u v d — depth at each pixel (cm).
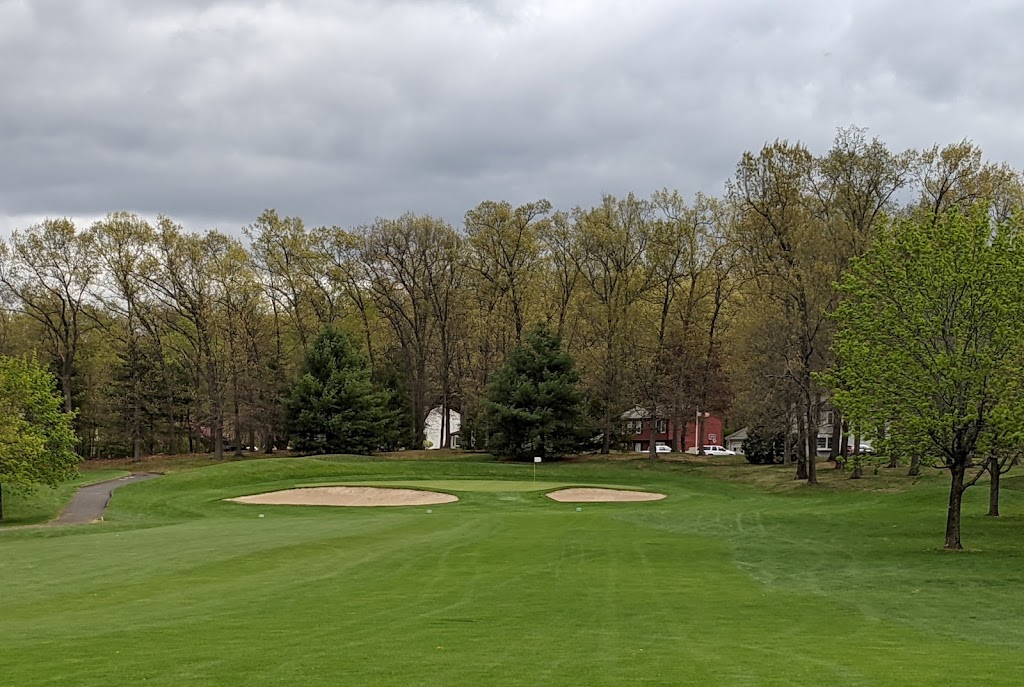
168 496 5250
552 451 6962
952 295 2569
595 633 1435
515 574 2180
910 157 5034
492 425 7044
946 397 2553
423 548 2689
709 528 3312
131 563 2436
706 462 6881
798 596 1867
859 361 2672
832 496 4725
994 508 3469
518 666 1162
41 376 4712
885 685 1046
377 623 1532
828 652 1280
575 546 2747
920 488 4566
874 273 2723
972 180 4784
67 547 2861
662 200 6862
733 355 6259
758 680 1073
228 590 1956
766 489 5384
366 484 5328
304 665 1172
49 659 1227
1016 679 1084
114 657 1238
